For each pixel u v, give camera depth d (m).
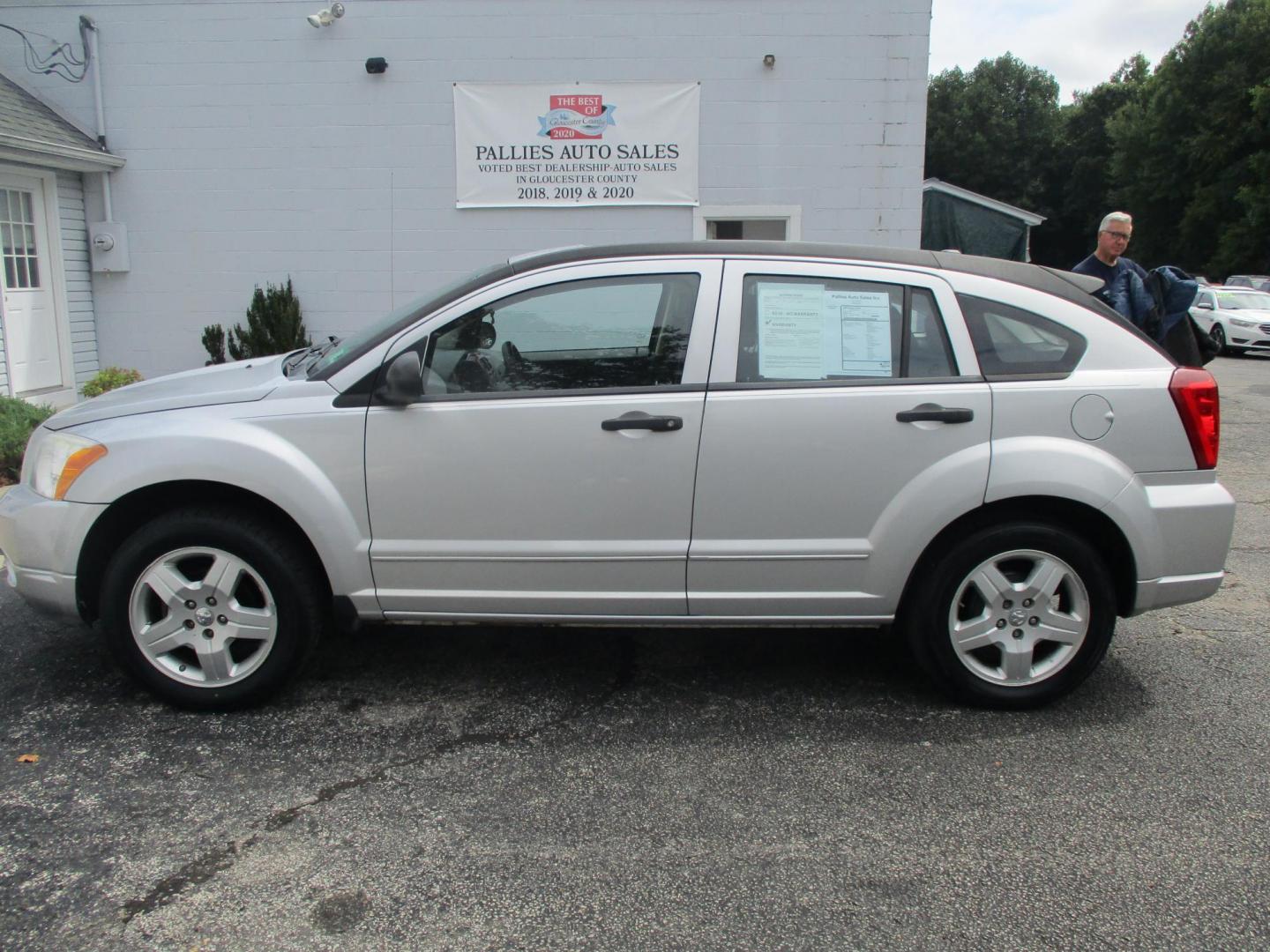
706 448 3.62
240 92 10.06
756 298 3.71
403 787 3.27
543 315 3.70
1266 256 36.75
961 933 2.58
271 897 2.69
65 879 2.75
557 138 10.07
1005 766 3.45
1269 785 3.34
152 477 3.58
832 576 3.72
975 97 56.53
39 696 3.91
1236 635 4.74
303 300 10.40
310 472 3.61
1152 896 2.74
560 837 2.99
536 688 4.07
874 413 3.62
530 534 3.68
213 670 3.72
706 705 3.92
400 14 9.91
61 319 9.95
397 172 10.17
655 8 9.84
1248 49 38.53
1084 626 3.77
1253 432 10.66
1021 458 3.61
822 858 2.90
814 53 9.87
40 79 10.03
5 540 3.73
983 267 3.87
